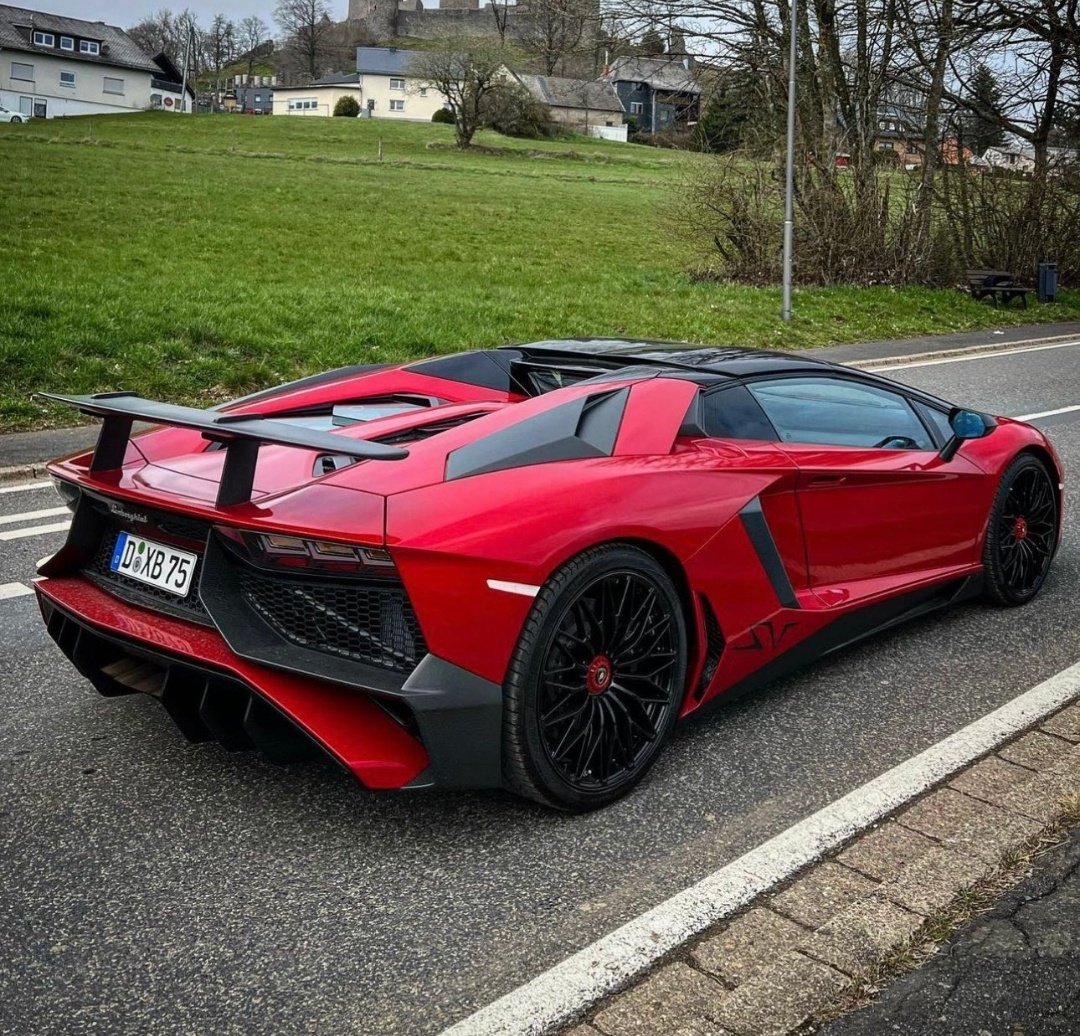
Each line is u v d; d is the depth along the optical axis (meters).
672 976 2.28
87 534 3.33
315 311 13.87
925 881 2.59
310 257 23.22
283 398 4.34
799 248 21.17
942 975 2.25
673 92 21.45
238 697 2.87
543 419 3.11
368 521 2.65
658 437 3.25
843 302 19.03
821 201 20.89
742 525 3.29
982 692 3.80
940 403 4.54
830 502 3.67
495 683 2.69
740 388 3.62
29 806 3.02
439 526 2.65
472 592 2.64
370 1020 2.18
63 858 2.76
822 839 2.82
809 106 20.53
